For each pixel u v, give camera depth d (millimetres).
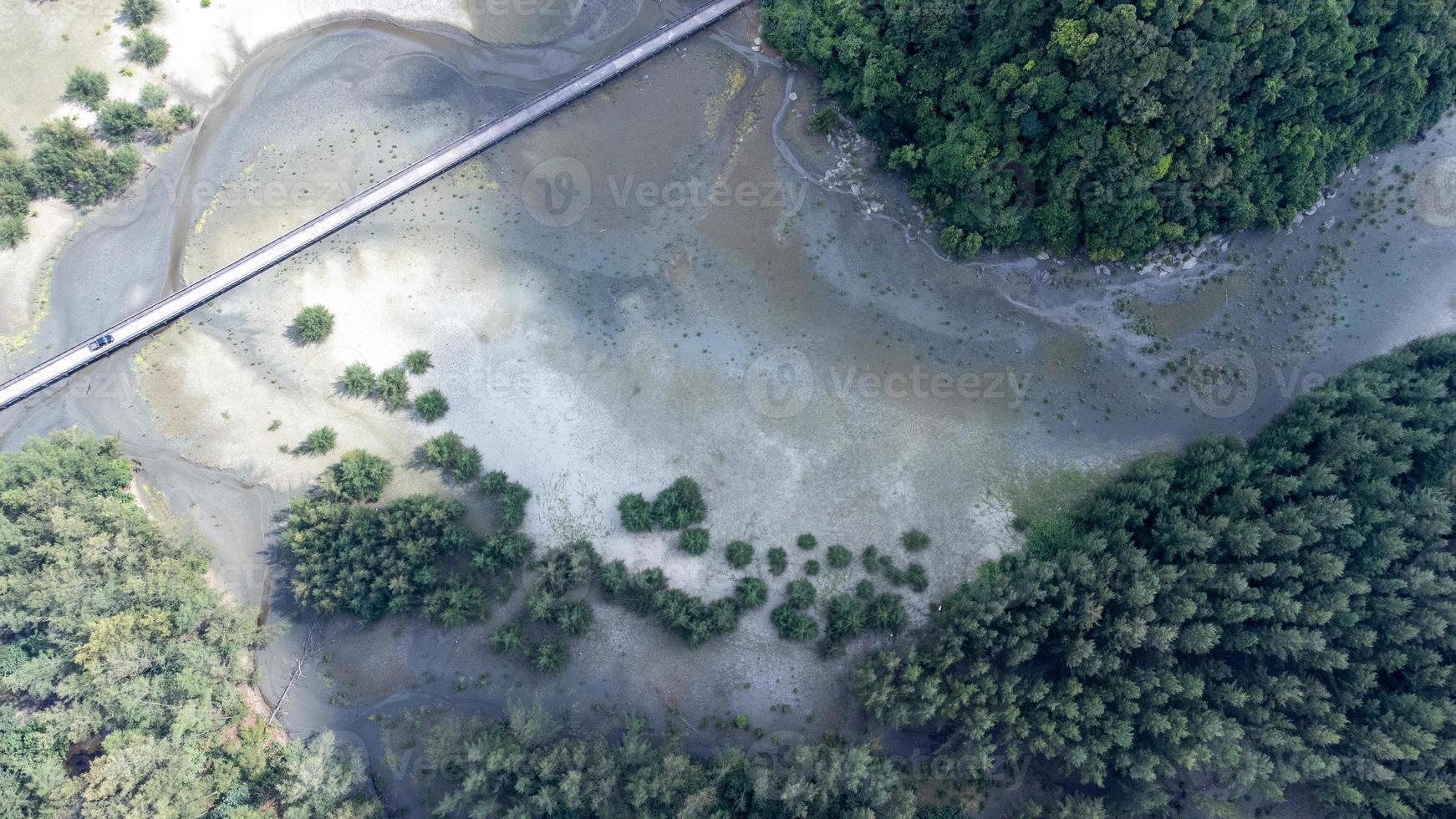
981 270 55469
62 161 54656
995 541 51000
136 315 54500
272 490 52594
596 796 42406
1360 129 50625
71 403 53844
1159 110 45781
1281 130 48156
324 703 49562
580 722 48625
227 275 55062
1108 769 46219
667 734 47500
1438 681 41344
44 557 47094
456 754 44031
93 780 41000
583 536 51219
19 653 45812
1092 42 44594
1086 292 54562
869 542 51219
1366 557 43469
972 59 50250
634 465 52312
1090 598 44156
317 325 53688
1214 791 45969
